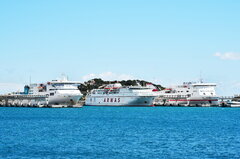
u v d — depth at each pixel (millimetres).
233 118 159875
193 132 97812
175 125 120688
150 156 63281
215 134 93125
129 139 83062
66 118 157625
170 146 73000
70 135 90875
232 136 89000
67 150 68812
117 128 109188
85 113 197875
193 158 61750
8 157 62531
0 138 85125
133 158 61812
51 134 93125
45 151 67750
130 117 164750
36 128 110125
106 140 81438
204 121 140625
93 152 66812
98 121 139500
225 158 61688
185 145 74188
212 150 68562
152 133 95125
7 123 130625
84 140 81500
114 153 65812
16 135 91062
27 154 65000
